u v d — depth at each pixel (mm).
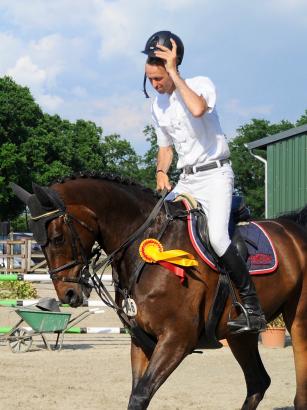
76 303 5809
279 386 9391
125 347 12875
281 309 6820
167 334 5789
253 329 6141
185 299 5852
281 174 21578
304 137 21172
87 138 61125
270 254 6516
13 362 11039
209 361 11328
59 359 11398
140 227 6059
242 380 9797
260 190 63844
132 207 6070
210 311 6039
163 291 5781
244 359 6953
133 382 6027
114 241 6016
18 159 48688
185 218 6137
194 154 6234
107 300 6156
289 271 6633
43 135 52750
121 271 6027
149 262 5836
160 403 8398
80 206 5859
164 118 6328
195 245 6020
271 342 12750
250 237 6516
